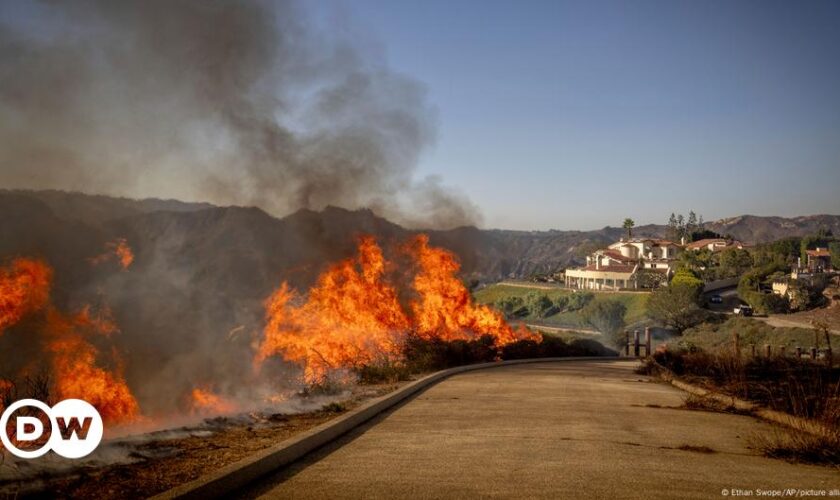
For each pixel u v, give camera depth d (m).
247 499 5.94
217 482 5.93
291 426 9.69
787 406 11.67
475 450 8.37
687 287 83.69
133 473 6.30
